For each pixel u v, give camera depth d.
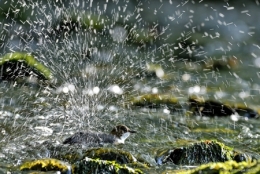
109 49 46.69
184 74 42.03
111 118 26.44
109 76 37.34
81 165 17.34
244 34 61.31
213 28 62.22
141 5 61.78
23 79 33.03
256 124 26.73
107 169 17.03
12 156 19.47
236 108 29.36
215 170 16.56
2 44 44.94
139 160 19.38
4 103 28.19
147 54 48.19
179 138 23.36
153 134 23.75
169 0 65.62
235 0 70.06
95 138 21.25
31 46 44.75
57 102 29.05
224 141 23.11
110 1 58.47
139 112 28.14
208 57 50.00
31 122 24.69
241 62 48.66
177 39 55.59
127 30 53.69
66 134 22.91
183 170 18.11
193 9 66.06
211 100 30.55
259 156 20.39
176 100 30.98
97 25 51.03
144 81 37.53
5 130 23.06
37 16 49.16
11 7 49.91
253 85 39.31
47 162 18.03
